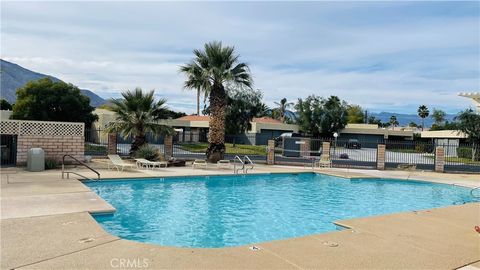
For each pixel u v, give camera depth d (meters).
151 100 20.72
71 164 17.55
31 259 5.12
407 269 5.18
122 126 20.64
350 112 87.44
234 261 5.27
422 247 6.27
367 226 7.67
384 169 22.70
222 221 9.35
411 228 7.57
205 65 21.23
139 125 20.91
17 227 6.71
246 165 22.44
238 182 16.30
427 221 8.27
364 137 61.12
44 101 38.00
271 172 18.84
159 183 14.85
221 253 5.62
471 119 38.34
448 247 6.31
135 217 9.34
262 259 5.39
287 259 5.43
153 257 5.35
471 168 24.56
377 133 60.59
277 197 13.12
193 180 16.08
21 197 9.48
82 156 17.83
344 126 59.03
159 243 7.35
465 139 42.84
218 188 14.52
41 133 16.88
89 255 5.34
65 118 39.22
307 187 15.70
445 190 15.84
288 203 12.07
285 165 23.75
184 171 17.55
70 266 4.89
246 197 12.90
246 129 41.75
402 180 18.03
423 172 21.73
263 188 15.02
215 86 21.39
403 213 9.19
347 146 51.88
